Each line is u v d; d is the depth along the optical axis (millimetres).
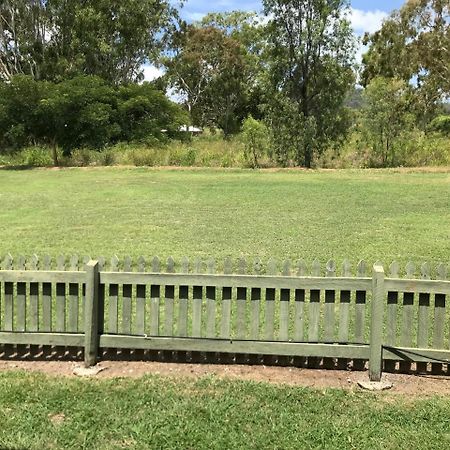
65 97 29500
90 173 24078
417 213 13266
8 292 4852
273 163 26953
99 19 41531
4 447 3436
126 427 3682
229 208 14242
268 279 4602
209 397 4129
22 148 31328
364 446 3500
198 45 55625
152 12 45312
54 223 12102
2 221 12398
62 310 4852
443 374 4629
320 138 27281
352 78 27562
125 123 36250
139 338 4727
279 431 3658
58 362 4832
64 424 3719
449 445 3529
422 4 40219
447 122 46688
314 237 10461
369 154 27766
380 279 4449
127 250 9438
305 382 4461
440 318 4527
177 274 4672
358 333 4590
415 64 40844
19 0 41625
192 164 27062
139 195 16891
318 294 4594
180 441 3531
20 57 42969
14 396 4109
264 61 28953
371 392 4289
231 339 4676
